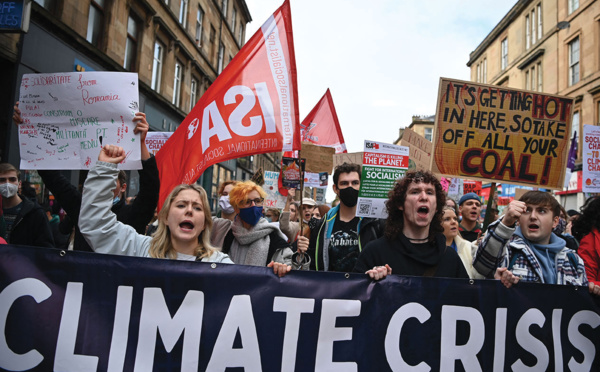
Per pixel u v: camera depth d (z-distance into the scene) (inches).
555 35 847.1
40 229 151.2
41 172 108.1
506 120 135.9
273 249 129.6
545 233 106.6
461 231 181.2
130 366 77.7
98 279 79.4
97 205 89.4
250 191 126.4
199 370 79.7
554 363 92.5
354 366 84.7
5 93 341.7
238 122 134.3
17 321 76.0
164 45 663.1
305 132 241.6
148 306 80.0
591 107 742.5
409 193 97.1
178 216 89.7
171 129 694.5
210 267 83.3
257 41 138.9
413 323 88.1
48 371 75.7
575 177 734.5
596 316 96.1
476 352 89.6
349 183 129.7
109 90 100.0
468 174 133.5
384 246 98.5
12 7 187.8
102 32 491.5
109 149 94.7
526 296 93.6
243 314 82.8
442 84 133.6
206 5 848.9
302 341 84.0
